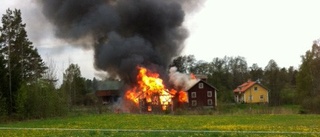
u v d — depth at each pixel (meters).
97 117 44.22
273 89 92.38
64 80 66.00
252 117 42.16
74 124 34.06
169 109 61.31
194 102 79.00
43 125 33.81
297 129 24.44
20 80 51.84
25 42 62.41
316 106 53.25
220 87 110.12
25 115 46.06
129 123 34.41
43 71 63.25
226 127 27.06
